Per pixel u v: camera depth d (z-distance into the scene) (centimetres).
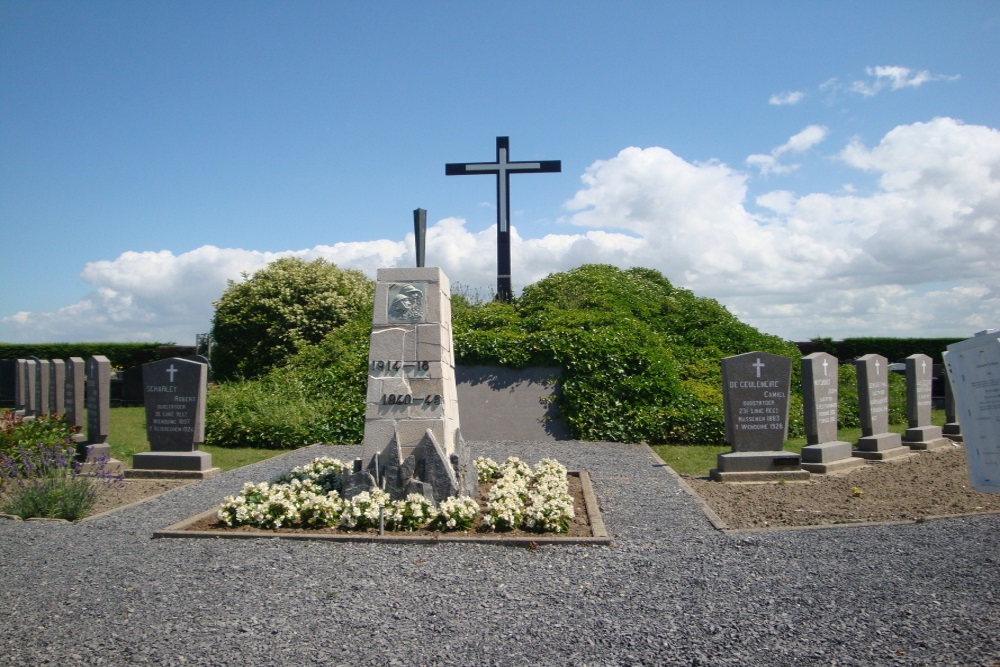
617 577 625
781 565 646
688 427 1534
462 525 776
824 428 1230
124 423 1898
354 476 845
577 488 1053
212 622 529
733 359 1159
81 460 1275
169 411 1224
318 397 1681
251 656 473
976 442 409
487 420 1609
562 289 2191
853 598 555
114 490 1081
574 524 812
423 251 958
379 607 556
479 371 1705
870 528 776
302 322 2436
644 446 1478
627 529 802
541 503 800
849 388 1938
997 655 454
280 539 751
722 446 1507
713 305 2244
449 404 927
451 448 919
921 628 495
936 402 2184
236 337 2508
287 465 1292
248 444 1538
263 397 1670
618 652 473
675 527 809
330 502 806
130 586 609
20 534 792
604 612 541
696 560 672
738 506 937
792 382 1909
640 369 1681
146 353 3059
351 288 2597
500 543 730
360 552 706
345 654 475
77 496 898
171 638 502
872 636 486
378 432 890
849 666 446
